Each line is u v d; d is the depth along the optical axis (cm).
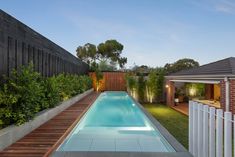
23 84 891
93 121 1477
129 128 1102
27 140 822
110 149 783
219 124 546
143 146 815
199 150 639
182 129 1170
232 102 1159
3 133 729
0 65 885
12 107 840
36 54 1362
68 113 1409
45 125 1068
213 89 2181
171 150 746
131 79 2473
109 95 2897
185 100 2347
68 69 2339
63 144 833
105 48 6000
